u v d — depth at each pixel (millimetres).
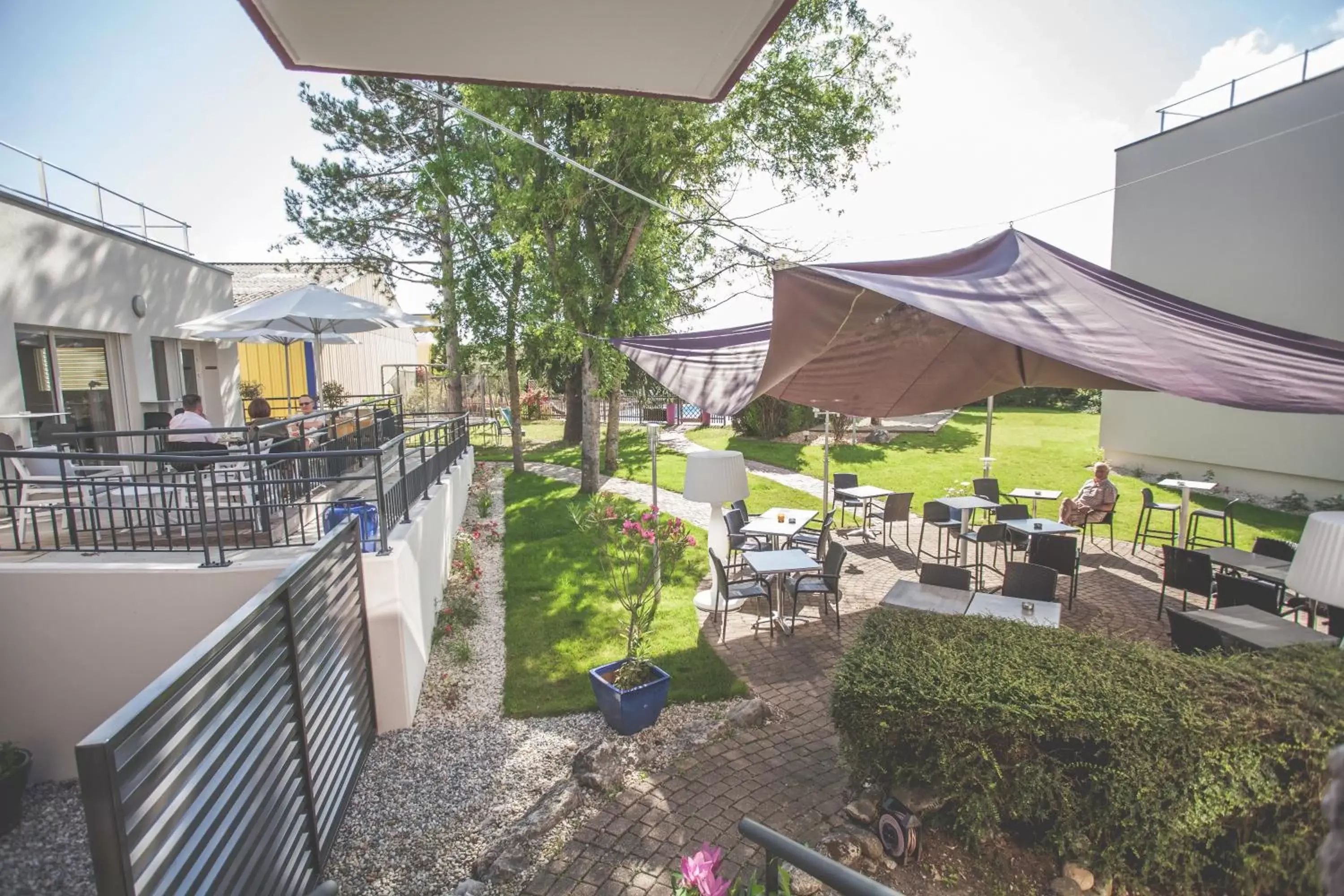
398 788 4629
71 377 8359
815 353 4926
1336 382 3801
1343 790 702
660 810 4090
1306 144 11516
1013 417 24938
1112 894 3385
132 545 5535
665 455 19656
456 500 11016
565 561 9781
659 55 2191
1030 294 4527
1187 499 9391
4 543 6000
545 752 4988
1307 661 3834
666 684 5188
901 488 14695
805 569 6676
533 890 3463
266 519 5777
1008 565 6168
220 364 12062
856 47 12656
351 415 10742
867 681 3801
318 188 18656
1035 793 3424
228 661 2910
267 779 3242
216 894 2701
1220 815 3289
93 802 2039
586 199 12242
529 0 1840
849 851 3602
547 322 13328
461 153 13805
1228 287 12742
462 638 7160
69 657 5070
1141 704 3398
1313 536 4113
